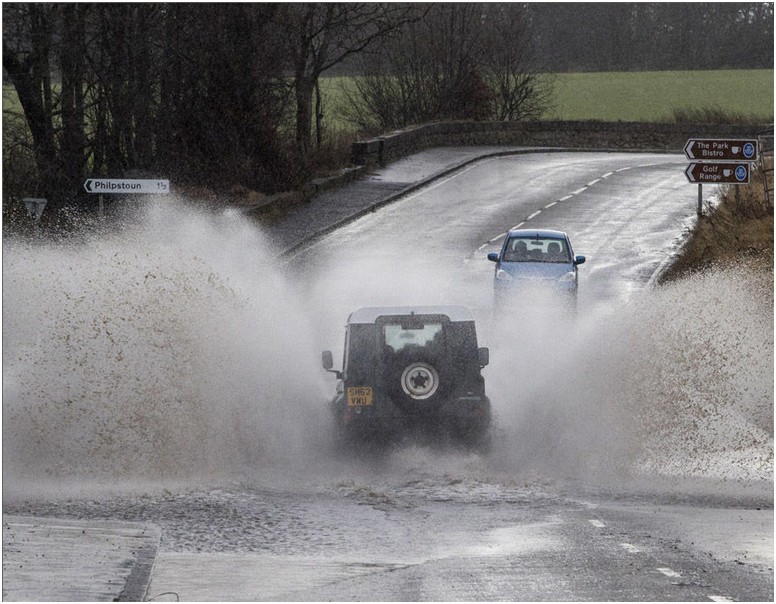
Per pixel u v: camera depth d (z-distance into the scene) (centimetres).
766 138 16388
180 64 11725
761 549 2662
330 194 13550
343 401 3919
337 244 10625
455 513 3183
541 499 3438
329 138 16012
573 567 2472
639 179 15662
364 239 10881
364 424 3866
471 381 3906
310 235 10812
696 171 9562
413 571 2450
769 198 11062
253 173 12175
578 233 11250
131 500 3353
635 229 11456
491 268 9400
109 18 10506
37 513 3097
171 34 11525
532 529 2941
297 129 14625
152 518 3062
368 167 15775
